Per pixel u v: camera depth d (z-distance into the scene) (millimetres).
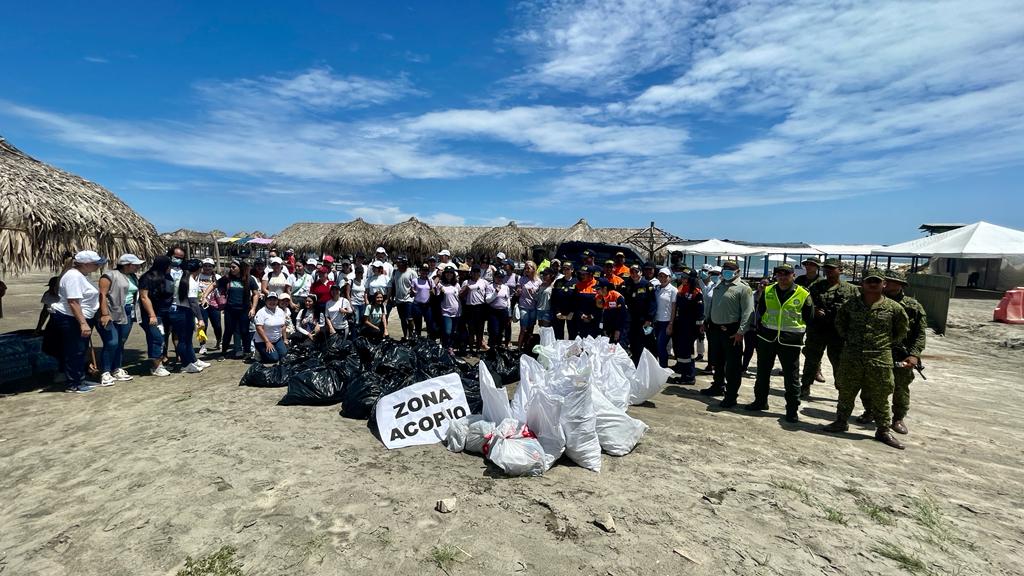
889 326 4746
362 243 24203
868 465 4211
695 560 2785
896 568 2756
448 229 38125
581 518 3223
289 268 11773
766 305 5609
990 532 3152
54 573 2656
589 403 4133
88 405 5609
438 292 8797
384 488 3611
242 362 8078
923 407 6121
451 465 4074
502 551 2848
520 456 3850
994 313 13883
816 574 2688
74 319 6082
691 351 7094
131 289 6957
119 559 2768
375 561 2748
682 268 8938
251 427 4883
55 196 6449
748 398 6453
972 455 4480
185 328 7238
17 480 3734
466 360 8086
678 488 3689
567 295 7539
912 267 24812
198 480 3703
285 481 3699
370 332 8133
